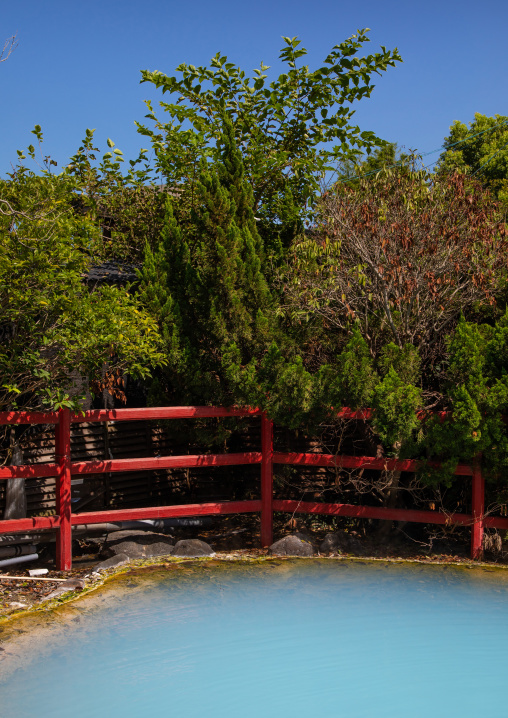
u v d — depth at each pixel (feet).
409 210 27.02
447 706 14.76
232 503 26.86
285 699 15.05
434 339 27.99
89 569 24.72
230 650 17.60
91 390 26.20
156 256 29.86
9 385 22.77
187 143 37.73
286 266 29.91
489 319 29.25
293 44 35.60
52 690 15.49
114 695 15.21
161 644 18.02
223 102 36.14
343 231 28.17
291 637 18.38
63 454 24.35
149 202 39.93
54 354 24.79
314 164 37.09
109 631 18.89
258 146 36.47
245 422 28.27
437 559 25.63
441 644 17.89
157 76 36.09
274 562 25.32
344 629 18.89
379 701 14.96
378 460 26.17
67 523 24.56
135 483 32.58
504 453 24.03
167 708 14.70
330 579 23.25
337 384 25.18
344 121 36.65
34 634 18.72
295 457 26.99
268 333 27.63
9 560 24.41
